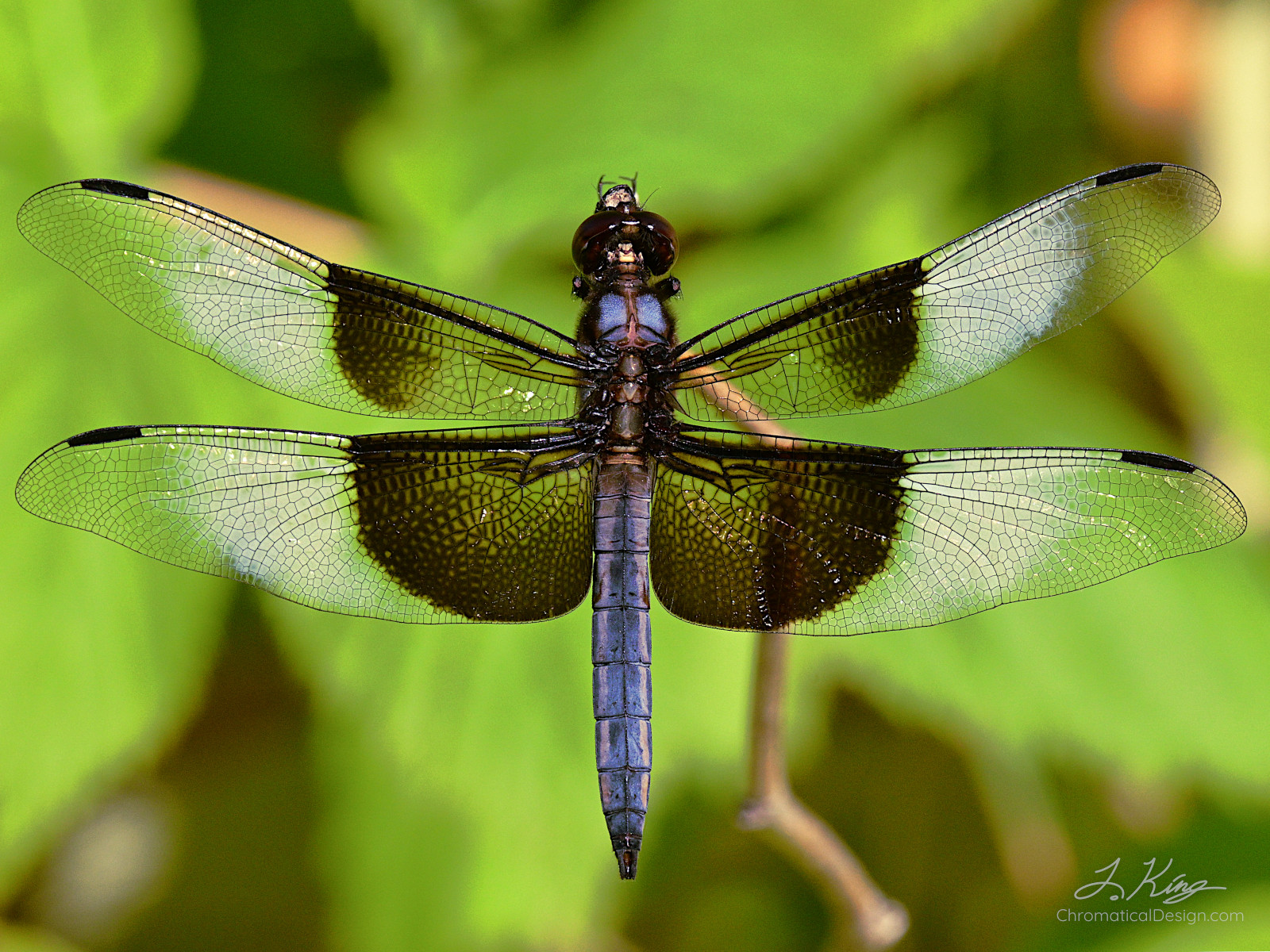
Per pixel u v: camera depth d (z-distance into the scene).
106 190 0.95
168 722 0.95
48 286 0.96
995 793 0.97
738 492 0.95
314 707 0.97
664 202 0.97
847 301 0.96
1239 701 0.96
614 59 0.97
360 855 0.96
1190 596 0.97
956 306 0.95
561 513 0.95
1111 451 0.95
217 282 0.95
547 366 0.96
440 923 0.96
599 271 0.96
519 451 0.95
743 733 0.96
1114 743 0.96
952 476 0.95
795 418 0.96
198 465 0.95
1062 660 0.96
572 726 0.96
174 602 0.95
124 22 0.97
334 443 0.95
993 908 0.97
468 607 0.95
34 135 0.97
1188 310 0.97
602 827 0.95
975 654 0.96
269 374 0.95
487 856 0.95
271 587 0.95
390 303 0.96
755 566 0.95
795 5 0.97
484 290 0.97
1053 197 0.95
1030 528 0.95
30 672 0.95
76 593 0.95
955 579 0.95
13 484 0.95
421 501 0.95
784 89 0.97
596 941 0.96
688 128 0.97
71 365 0.96
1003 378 0.98
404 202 0.97
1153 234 0.95
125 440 0.95
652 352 0.96
